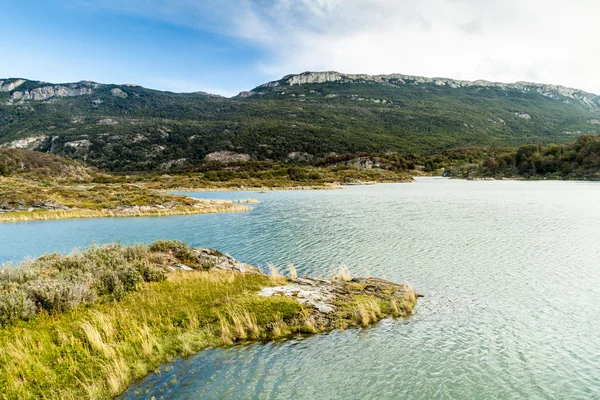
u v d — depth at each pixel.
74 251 24.56
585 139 175.88
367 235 42.03
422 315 18.67
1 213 63.72
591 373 13.40
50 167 182.38
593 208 63.75
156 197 77.56
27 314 14.49
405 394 11.90
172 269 23.62
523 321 18.03
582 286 23.36
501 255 31.81
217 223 54.59
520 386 12.54
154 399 11.11
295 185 148.50
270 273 26.98
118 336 14.21
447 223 50.00
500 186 132.62
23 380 10.88
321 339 15.66
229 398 11.29
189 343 14.53
